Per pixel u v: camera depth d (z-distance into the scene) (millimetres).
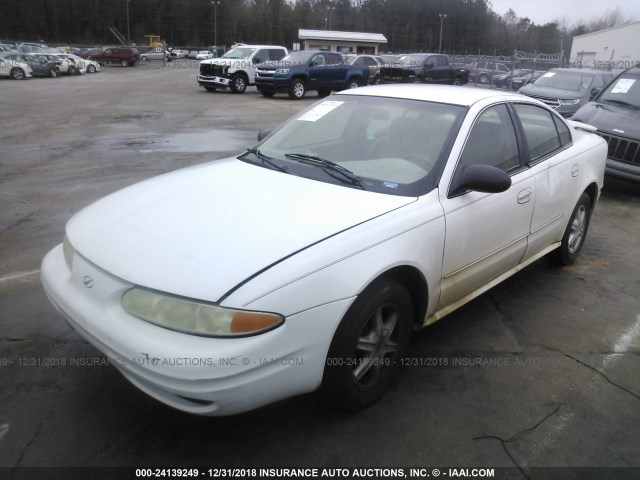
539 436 2738
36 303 3904
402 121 3574
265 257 2416
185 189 3146
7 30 92625
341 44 59812
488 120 3627
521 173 3791
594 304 4203
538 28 86688
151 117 14727
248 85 23531
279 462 2516
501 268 3787
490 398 3018
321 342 2457
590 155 4699
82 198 6625
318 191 3047
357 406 2801
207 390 2195
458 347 3527
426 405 2939
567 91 13883
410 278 2982
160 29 97938
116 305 2445
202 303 2244
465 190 3199
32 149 9750
